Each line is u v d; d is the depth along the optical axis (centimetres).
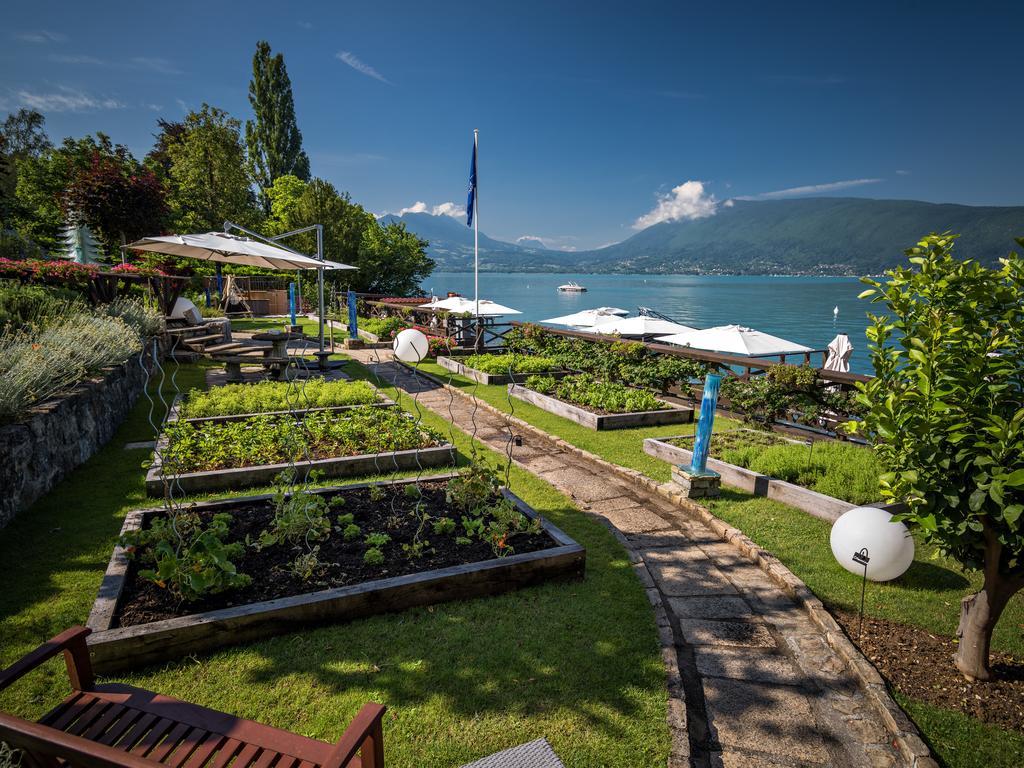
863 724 290
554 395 1063
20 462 495
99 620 306
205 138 3328
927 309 301
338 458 625
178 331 1410
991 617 308
